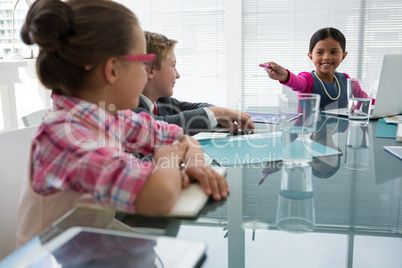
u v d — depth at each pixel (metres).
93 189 0.55
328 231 0.50
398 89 1.39
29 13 0.59
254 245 0.46
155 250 0.45
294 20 3.39
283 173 0.79
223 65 3.61
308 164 0.85
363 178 0.75
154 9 3.63
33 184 0.59
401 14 3.22
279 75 1.91
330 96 2.02
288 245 0.46
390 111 1.46
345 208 0.59
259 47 3.50
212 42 3.59
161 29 3.66
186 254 0.44
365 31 3.31
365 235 0.49
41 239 0.48
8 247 0.79
